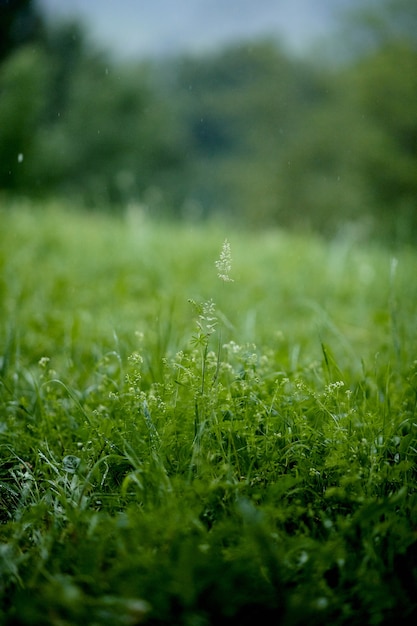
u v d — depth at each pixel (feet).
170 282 24.13
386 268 26.27
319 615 7.44
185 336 15.87
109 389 12.73
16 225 31.12
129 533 8.20
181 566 7.29
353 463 9.60
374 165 103.81
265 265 28.37
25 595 7.65
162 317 19.11
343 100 118.93
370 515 8.18
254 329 17.84
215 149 157.69
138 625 7.22
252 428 10.21
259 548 7.51
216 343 14.74
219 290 22.97
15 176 77.51
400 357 14.17
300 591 7.63
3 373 13.28
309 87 147.54
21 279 22.47
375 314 20.35
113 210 42.57
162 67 165.99
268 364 13.03
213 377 10.89
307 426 10.27
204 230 36.47
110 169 121.29
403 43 109.60
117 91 127.75
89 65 128.88
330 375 12.66
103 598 7.23
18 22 90.43
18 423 11.77
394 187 103.35
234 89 155.63
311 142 117.80
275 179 125.08
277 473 9.96
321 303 22.35
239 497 8.85
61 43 126.52
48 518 9.45
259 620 7.43
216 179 142.10
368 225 32.32
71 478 10.21
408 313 18.84
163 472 9.14
